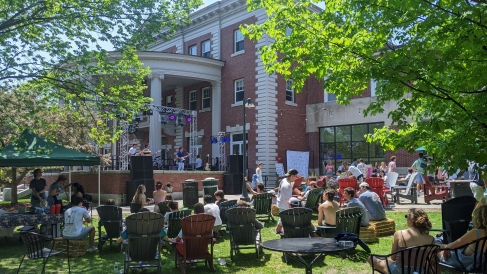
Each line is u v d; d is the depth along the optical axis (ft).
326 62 22.04
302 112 95.25
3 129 49.03
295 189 46.50
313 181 44.88
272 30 23.27
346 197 31.71
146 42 45.37
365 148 87.35
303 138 94.79
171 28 46.78
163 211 36.55
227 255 29.32
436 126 17.44
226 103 95.09
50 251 23.89
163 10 44.86
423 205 48.85
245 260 27.66
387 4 18.98
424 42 17.38
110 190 65.05
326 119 92.38
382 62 18.65
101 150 104.32
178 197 72.64
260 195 41.29
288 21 22.27
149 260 24.62
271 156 86.58
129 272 25.52
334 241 20.25
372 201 34.17
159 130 88.94
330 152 92.32
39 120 43.65
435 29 18.20
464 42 16.25
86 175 70.28
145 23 44.93
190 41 105.09
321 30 21.98
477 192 35.06
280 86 90.27
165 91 113.29
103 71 44.16
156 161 85.87
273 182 85.46
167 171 71.36
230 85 94.58
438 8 16.83
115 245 33.37
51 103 45.44
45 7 39.63
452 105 18.84
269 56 23.52
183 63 90.22
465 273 17.06
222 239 34.91
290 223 27.09
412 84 19.25
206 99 101.50
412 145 20.44
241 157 79.56
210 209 31.60
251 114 89.40
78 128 62.80
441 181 58.13
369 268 24.48
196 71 92.12
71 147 61.52
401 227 36.68
